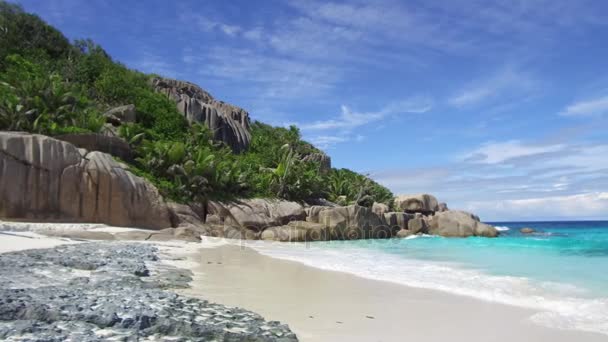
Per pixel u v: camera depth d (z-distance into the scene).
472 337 7.02
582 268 15.62
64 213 24.83
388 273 13.99
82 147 29.50
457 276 13.41
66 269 10.37
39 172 24.30
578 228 66.06
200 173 32.19
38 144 24.66
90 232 20.89
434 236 41.59
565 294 10.52
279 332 6.43
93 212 25.75
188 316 6.57
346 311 8.53
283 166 41.12
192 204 30.92
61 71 49.25
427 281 12.34
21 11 56.53
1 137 23.67
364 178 52.94
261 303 8.98
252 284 11.15
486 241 33.03
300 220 36.00
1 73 41.78
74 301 6.66
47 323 5.67
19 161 23.84
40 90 33.75
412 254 21.67
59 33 58.19
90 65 52.62
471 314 8.48
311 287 11.10
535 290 11.00
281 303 9.03
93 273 10.14
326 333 6.96
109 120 39.28
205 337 5.82
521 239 35.59
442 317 8.23
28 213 23.75
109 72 51.31
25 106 31.75
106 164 26.78
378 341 6.68
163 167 31.84
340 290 10.79
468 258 19.55
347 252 22.89
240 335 5.95
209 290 10.09
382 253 22.25
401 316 8.26
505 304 9.38
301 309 8.56
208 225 30.41
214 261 15.83
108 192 26.30
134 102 46.53
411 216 44.91
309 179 42.00
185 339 5.65
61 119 32.47
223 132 53.81
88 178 25.80
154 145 33.25
